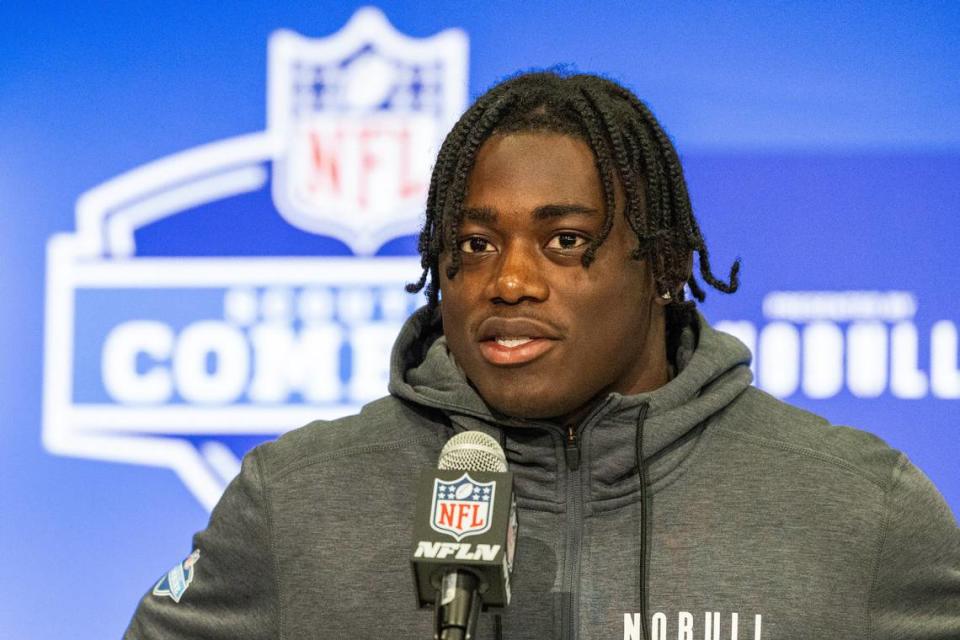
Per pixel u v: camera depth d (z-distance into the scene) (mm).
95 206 9664
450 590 3973
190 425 9500
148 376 9531
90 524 9469
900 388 9188
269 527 5152
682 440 5215
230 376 9523
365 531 5082
